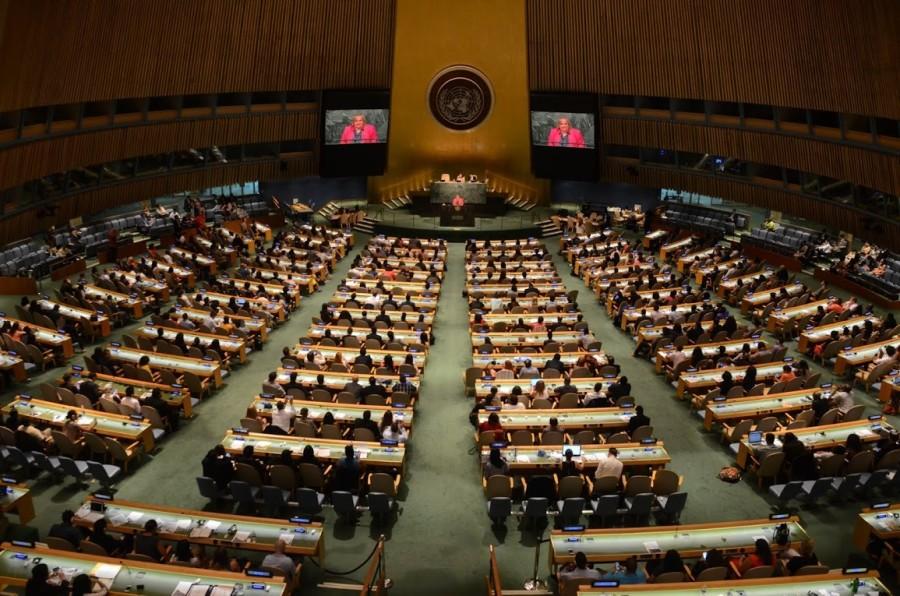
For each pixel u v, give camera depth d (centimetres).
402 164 3900
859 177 2509
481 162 3894
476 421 1686
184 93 2914
